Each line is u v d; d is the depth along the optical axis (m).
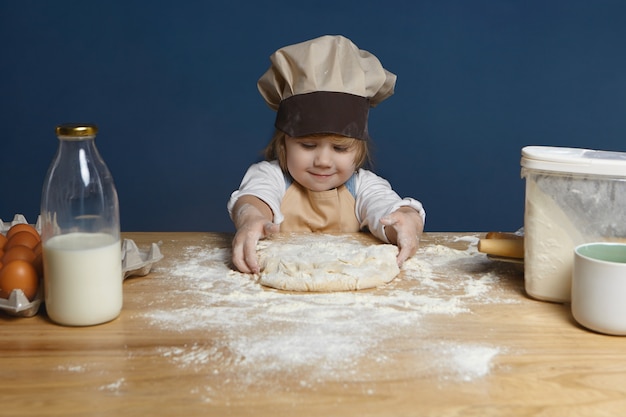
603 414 0.81
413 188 3.03
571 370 0.91
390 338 1.00
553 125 2.98
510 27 2.89
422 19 2.87
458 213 3.08
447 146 3.00
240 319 1.07
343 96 1.55
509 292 1.20
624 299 0.99
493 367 0.92
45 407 0.81
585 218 1.11
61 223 1.05
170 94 2.95
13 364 0.92
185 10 2.88
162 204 3.05
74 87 2.95
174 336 1.01
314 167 1.64
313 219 1.74
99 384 0.87
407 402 0.83
